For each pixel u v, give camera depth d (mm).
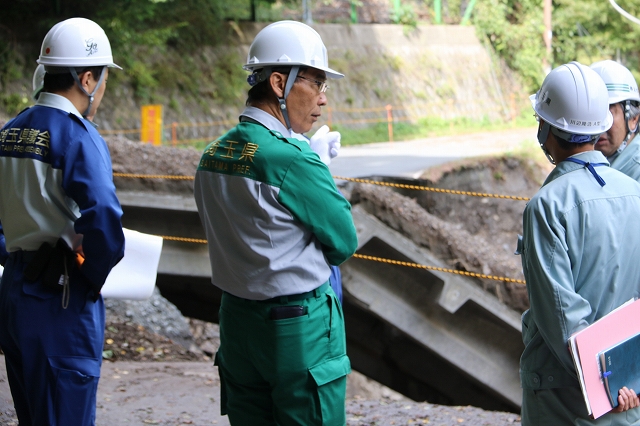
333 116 24719
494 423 5430
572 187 2736
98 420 5020
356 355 9969
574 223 2691
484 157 18031
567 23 34531
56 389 3094
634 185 2805
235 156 2926
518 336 8656
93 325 3184
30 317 3105
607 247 2688
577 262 2688
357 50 27281
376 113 26016
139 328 8297
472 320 8664
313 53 2961
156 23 21797
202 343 10539
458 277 8227
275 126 2984
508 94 32969
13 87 19125
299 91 2986
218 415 5367
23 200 3105
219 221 2992
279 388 2932
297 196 2855
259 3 25297
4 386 5379
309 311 2912
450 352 8695
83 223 3010
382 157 17672
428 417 5574
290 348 2893
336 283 3811
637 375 2703
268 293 2881
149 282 3719
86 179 3023
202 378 6617
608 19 34062
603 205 2709
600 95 2814
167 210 7980
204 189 3029
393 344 9648
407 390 10016
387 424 5359
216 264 3057
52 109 3150
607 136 3484
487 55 32875
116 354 7547
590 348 2600
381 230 8125
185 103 21641
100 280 3102
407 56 29125
